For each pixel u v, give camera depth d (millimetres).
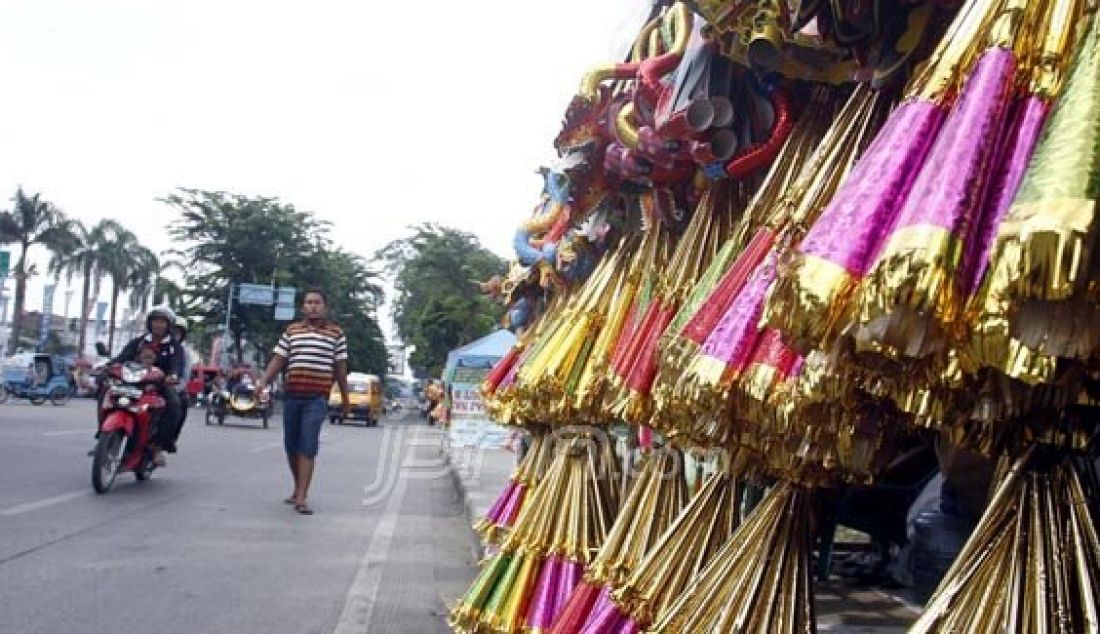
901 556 3303
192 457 12820
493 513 4203
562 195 3656
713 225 2633
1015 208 1029
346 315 52188
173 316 9203
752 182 2625
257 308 43688
